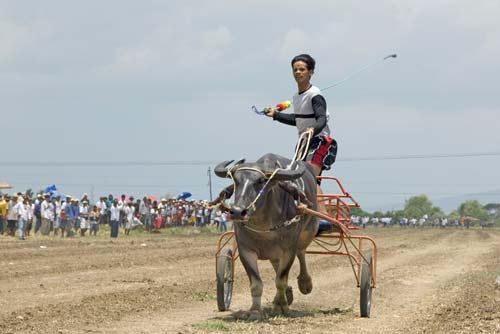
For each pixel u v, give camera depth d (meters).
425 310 28.89
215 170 23.88
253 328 22.95
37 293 32.19
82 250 59.62
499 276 44.09
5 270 42.16
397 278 42.81
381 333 23.08
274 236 23.84
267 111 27.38
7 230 75.44
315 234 26.66
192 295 31.98
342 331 23.19
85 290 33.44
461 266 53.44
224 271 27.11
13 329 22.88
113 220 82.62
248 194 22.84
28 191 82.88
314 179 26.19
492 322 25.52
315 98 26.61
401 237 123.56
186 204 106.31
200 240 83.50
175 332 22.38
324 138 26.80
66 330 22.70
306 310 28.45
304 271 28.66
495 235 145.38
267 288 36.00
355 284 38.97
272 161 24.09
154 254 57.97
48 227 76.56
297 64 26.75
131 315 26.05
